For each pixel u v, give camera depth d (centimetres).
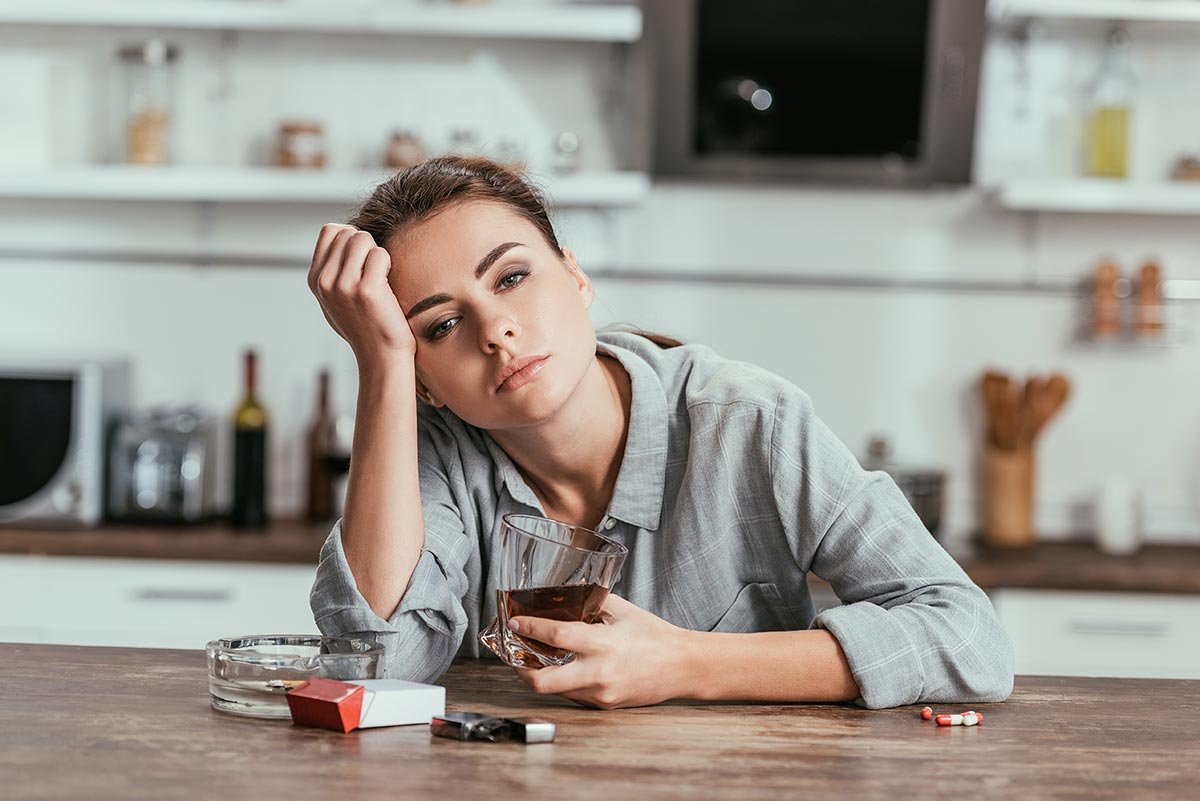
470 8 314
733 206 337
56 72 339
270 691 110
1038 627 284
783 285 337
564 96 340
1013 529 319
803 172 329
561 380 132
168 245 342
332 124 342
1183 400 335
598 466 148
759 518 147
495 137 341
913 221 336
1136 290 330
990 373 325
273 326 342
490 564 151
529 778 94
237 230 341
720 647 121
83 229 342
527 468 149
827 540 140
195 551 290
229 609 291
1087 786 96
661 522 149
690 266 338
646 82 337
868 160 328
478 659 149
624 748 103
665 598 148
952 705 124
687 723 112
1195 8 310
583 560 116
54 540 290
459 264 132
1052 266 335
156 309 342
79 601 291
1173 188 310
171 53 325
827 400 338
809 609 155
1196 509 334
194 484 308
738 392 146
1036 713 120
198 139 342
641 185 317
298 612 290
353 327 136
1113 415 335
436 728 105
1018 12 310
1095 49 335
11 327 343
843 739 108
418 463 147
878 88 322
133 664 130
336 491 321
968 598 132
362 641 118
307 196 317
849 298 337
